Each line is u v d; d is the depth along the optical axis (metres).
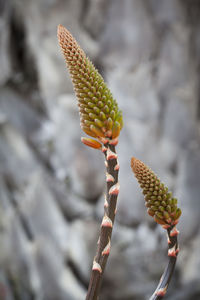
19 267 3.80
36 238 3.91
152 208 0.72
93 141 0.73
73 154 4.18
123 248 4.03
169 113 4.23
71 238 4.03
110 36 4.26
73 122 4.18
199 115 4.28
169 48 4.26
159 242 4.05
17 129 4.16
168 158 4.18
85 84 0.71
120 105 4.19
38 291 3.82
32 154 4.14
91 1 4.20
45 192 4.04
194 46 4.28
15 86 4.29
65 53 0.71
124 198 4.12
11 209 3.89
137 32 4.24
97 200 4.21
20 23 4.25
